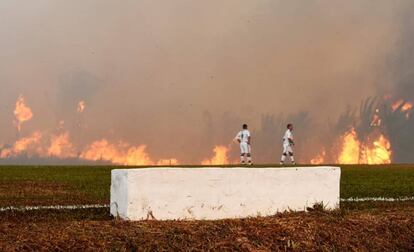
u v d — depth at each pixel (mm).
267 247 9555
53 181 20000
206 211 10914
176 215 10664
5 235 9148
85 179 21047
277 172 11508
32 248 8703
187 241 9336
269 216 11094
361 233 10305
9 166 28281
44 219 11352
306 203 11742
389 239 10320
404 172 26156
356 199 15312
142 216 10406
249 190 11273
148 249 9023
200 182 10867
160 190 10539
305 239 9867
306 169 11758
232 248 9367
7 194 16000
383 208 13109
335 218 10734
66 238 9047
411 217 11047
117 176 10750
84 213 12258
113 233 9336
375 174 24703
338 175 12055
